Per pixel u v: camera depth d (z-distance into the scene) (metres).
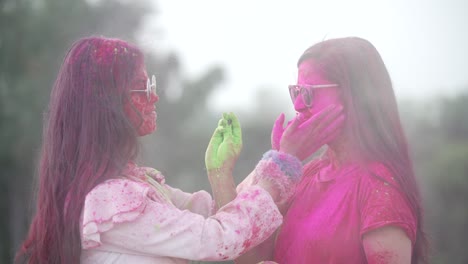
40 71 17.61
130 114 2.25
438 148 31.98
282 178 2.22
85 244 2.04
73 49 2.27
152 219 2.06
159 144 20.78
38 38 17.56
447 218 25.86
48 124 2.29
